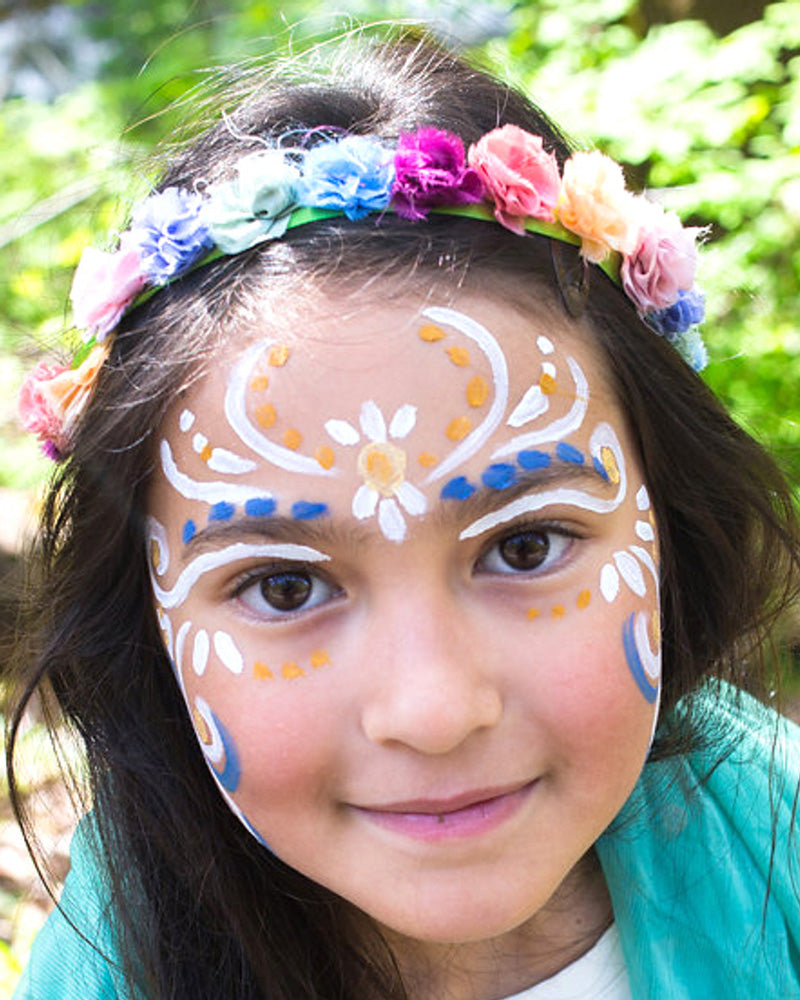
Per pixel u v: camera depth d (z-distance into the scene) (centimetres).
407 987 146
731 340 315
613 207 127
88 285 133
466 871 117
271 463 115
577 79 337
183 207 127
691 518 147
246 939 144
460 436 113
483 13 365
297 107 139
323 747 116
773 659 166
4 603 176
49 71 578
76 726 151
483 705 112
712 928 146
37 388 140
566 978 144
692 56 332
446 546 114
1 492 390
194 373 121
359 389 113
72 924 149
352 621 116
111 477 132
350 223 121
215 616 120
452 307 117
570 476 119
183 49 410
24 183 408
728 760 157
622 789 122
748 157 348
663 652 148
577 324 125
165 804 146
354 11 355
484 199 122
